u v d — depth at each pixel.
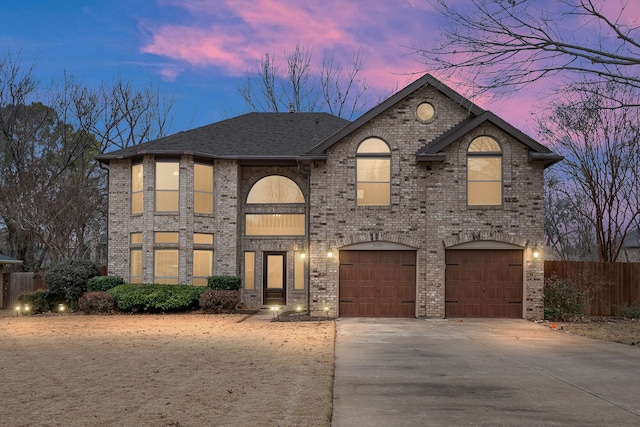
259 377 9.66
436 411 7.62
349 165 20.75
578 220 35.22
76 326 17.70
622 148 26.12
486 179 20.33
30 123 36.22
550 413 7.53
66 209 29.86
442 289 20.17
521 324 18.62
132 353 12.27
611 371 10.51
